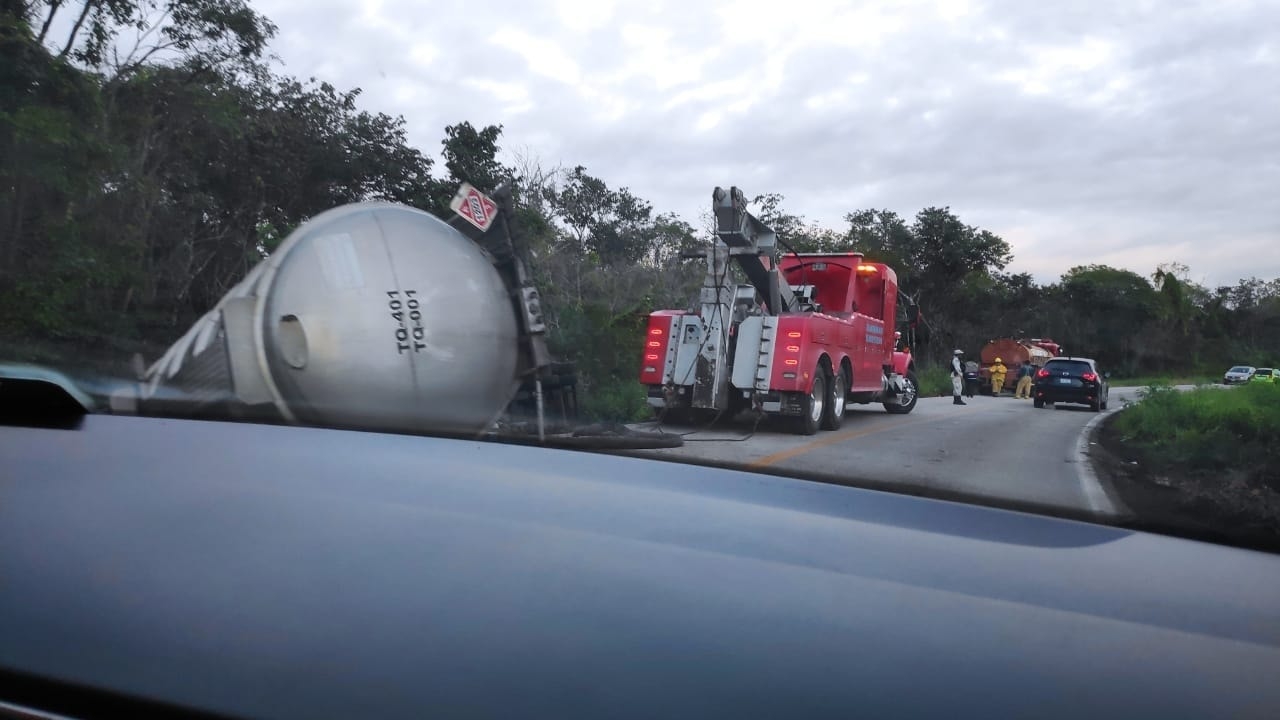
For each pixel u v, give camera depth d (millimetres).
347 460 1805
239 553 1333
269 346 3014
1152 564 1539
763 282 11984
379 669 1074
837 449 6289
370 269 3275
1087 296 54156
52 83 10633
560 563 1329
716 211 11367
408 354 3277
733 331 11289
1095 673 1131
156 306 5551
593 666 1083
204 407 2879
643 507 1608
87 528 1413
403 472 1738
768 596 1267
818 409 11352
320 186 12703
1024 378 32469
